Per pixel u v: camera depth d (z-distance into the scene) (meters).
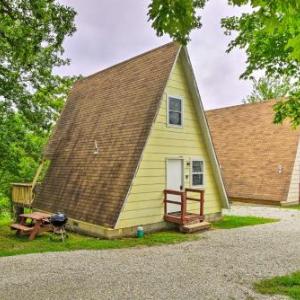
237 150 24.05
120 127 13.49
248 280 6.76
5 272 7.32
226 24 9.23
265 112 24.56
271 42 8.35
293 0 2.71
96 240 11.01
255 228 12.82
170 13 3.03
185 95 13.85
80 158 14.70
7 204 22.64
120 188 11.75
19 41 9.88
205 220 14.29
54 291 6.19
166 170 13.01
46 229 11.81
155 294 6.03
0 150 14.66
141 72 14.66
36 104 15.16
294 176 20.38
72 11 9.45
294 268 7.56
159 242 10.58
